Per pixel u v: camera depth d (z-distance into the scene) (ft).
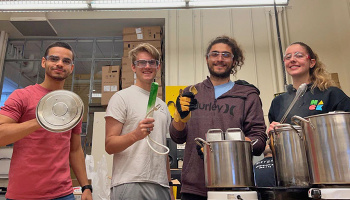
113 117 3.54
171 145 8.42
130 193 3.30
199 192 3.13
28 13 11.83
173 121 3.33
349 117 2.00
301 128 2.29
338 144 1.97
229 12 12.04
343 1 10.59
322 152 2.03
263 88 10.90
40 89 3.89
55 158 3.66
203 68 11.43
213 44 3.82
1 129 3.15
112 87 10.56
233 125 3.38
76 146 4.31
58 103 2.82
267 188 2.36
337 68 10.69
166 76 11.33
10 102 3.50
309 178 2.19
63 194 3.67
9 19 11.89
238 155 2.29
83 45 13.75
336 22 11.10
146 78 3.88
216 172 2.28
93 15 11.99
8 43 13.37
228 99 3.57
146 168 3.47
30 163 3.48
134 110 3.67
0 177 6.36
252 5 8.48
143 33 11.54
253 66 11.18
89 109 10.66
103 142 9.83
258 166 5.06
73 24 12.42
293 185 2.41
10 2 8.45
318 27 11.21
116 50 13.48
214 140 2.46
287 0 8.37
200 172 3.20
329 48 10.93
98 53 13.87
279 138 2.57
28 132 3.12
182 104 2.63
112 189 3.49
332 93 3.94
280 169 2.54
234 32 11.75
